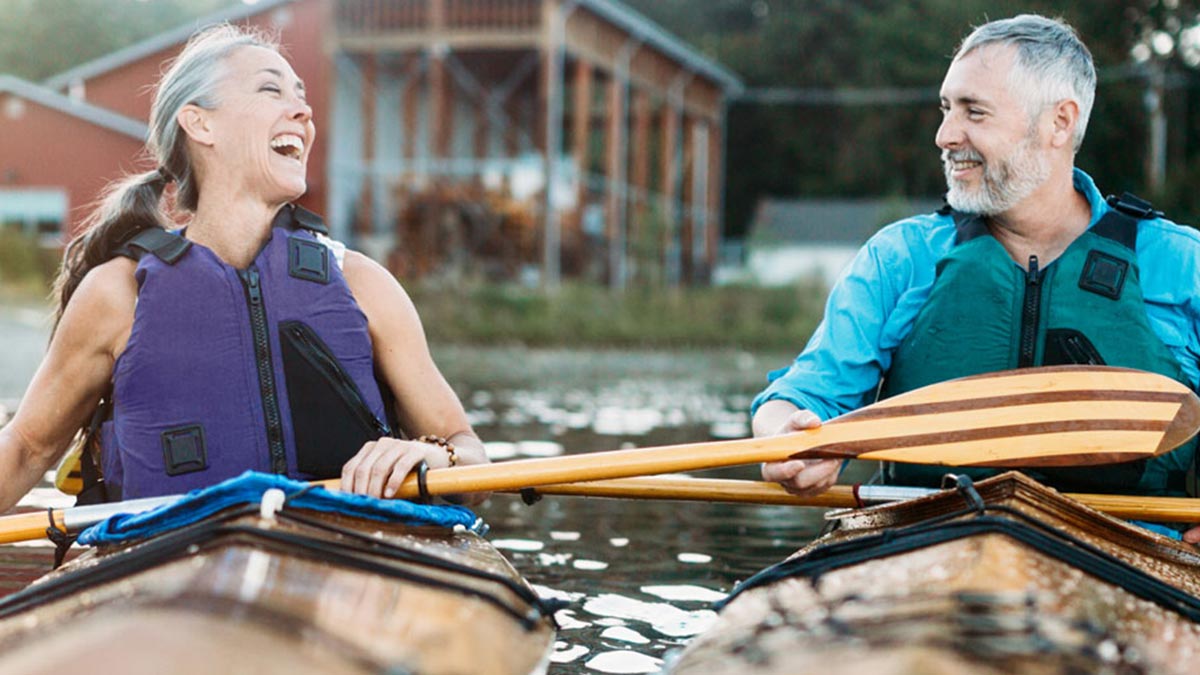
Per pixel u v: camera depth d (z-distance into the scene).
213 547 2.07
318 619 1.77
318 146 21.81
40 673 1.59
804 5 41.62
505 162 22.75
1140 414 2.62
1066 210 2.84
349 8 20.86
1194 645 1.99
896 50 38.56
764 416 2.88
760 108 42.19
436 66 20.77
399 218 21.95
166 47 25.50
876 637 1.71
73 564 2.35
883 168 39.66
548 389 11.09
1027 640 1.68
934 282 2.90
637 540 4.21
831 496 2.81
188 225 2.82
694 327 20.55
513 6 20.02
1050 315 2.79
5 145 25.64
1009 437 2.63
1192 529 2.75
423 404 2.88
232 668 1.57
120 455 2.68
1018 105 2.74
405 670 1.71
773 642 1.85
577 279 21.92
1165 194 26.50
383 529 2.41
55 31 51.50
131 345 2.63
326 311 2.72
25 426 2.75
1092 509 2.38
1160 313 2.81
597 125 29.02
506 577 2.35
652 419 8.35
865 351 2.94
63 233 25.50
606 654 2.86
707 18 45.69
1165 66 30.83
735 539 4.24
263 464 2.67
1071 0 30.92
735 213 43.06
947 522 2.23
